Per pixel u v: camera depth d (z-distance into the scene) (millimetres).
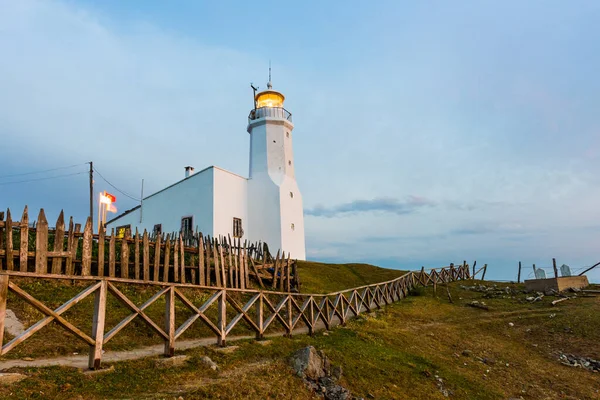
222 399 6637
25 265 8156
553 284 23344
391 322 16453
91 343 6582
